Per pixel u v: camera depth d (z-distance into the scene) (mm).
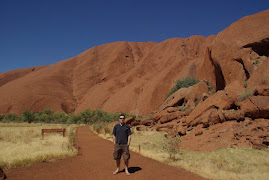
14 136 13219
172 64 109500
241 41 30016
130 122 32500
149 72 123938
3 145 9516
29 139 12148
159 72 109750
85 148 10344
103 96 111000
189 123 17188
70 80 143500
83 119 65062
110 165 6395
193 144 11578
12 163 5945
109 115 64375
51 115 75438
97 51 169750
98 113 68625
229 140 10461
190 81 52188
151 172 5633
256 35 28219
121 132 5430
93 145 11703
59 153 7656
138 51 164625
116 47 165125
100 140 14672
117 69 143125
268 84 17594
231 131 11570
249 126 11203
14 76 181500
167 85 96625
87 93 124875
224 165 6934
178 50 124875
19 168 5691
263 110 11453
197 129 15219
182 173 5703
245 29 31438
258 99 12125
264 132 10016
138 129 26500
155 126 25781
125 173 5379
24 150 8039
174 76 100562
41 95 112750
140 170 5840
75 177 4809
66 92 127250
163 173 5578
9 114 74562
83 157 7711
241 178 5348
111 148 10539
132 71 125312
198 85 35188
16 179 4543
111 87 116312
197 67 89938
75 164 6367
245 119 12297
